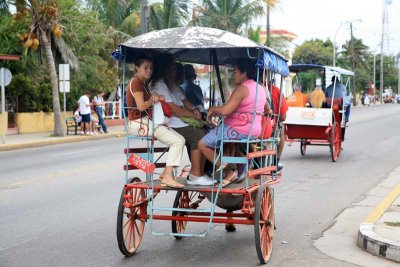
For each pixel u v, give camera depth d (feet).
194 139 23.66
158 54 24.53
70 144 78.89
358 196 37.45
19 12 80.64
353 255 24.07
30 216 30.96
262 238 23.09
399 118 135.74
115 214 31.58
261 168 23.89
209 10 126.41
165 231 28.04
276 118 26.43
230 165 23.80
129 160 22.94
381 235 24.67
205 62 28.94
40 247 25.02
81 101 88.53
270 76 25.41
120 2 116.26
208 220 22.82
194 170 23.57
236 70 23.26
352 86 255.09
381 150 65.62
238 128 22.65
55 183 41.86
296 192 38.93
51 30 84.33
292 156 59.82
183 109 24.20
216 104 29.60
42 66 94.68
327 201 35.86
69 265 22.45
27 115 92.94
